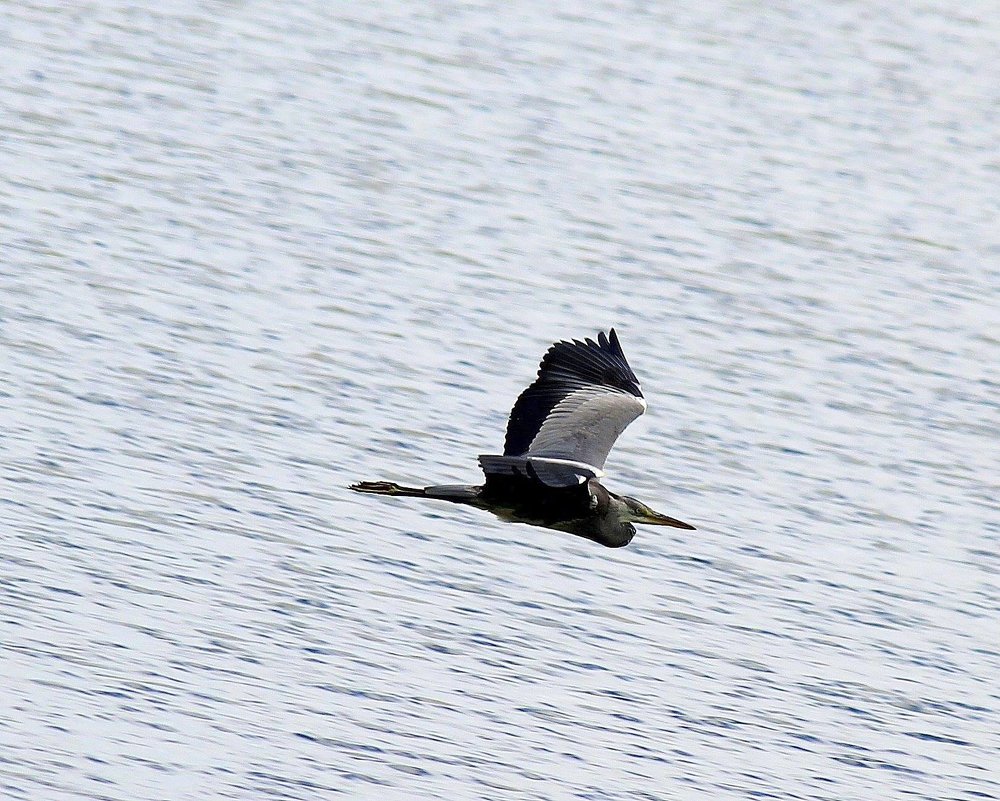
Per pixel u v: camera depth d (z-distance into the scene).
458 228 37.84
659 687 21.66
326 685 20.34
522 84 49.03
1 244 32.81
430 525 24.58
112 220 35.09
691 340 33.75
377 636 21.58
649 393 30.89
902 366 34.16
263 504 24.45
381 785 18.55
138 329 29.92
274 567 22.81
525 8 56.69
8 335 28.77
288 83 46.09
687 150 46.00
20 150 38.38
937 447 30.62
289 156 40.78
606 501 12.11
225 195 37.62
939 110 53.12
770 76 53.62
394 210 38.25
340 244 35.75
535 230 38.44
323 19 52.25
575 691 21.20
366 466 26.16
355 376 29.33
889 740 21.42
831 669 22.91
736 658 22.69
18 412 26.00
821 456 29.47
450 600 22.75
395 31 52.09
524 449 11.98
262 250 34.75
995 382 33.97
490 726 20.12
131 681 19.70
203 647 20.67
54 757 18.08
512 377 30.28
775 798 19.78
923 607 24.89
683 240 39.47
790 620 23.94
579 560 24.42
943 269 40.44
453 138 43.88
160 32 48.81
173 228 35.22
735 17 59.34
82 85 43.50
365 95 46.06
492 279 35.19
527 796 18.81
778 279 37.97
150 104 42.94
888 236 42.09
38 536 22.53
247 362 29.28
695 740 20.67
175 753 18.50
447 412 28.44
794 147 47.81
